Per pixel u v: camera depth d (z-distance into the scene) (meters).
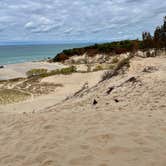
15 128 7.07
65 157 4.24
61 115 7.42
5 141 5.95
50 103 22.64
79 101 12.03
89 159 4.02
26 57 144.25
